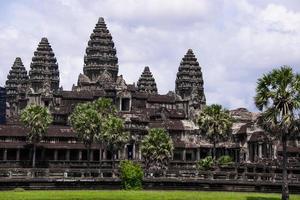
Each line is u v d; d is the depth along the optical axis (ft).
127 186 314.14
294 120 229.25
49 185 311.68
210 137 474.90
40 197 237.04
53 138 556.10
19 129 549.95
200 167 420.77
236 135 585.63
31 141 511.40
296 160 476.13
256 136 546.67
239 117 644.69
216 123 469.16
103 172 337.11
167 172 344.90
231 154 594.65
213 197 249.96
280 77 232.53
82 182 316.81
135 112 648.38
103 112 526.57
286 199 235.20
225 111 478.18
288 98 230.68
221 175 341.41
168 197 245.24
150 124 616.39
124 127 541.34
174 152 589.32
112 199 231.71
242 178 335.26
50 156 560.61
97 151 581.12
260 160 484.74
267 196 268.00
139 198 237.45
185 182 325.42
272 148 519.60
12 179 303.07
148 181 323.16
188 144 591.37
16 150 550.36
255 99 237.86
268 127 236.02
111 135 474.08
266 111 234.79
